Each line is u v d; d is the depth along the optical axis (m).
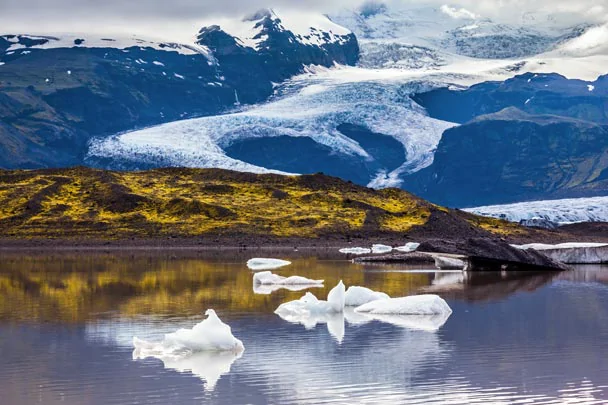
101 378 52.06
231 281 112.56
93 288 102.81
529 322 73.81
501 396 48.25
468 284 109.00
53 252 190.50
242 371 53.94
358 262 152.25
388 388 49.91
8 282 110.81
